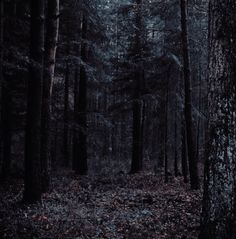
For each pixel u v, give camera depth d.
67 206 13.12
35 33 12.91
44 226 10.23
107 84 29.08
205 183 7.69
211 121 7.63
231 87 7.42
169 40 21.61
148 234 10.09
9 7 17.31
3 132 20.58
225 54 7.48
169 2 19.98
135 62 26.33
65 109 25.66
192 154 18.38
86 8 20.84
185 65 18.08
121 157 41.66
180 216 12.23
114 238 9.64
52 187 17.52
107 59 27.38
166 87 23.23
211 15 7.77
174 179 23.03
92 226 10.52
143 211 12.91
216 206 7.42
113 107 28.14
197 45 21.88
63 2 20.09
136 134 27.19
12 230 9.67
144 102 27.52
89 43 22.52
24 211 11.91
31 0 12.99
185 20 17.95
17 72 19.61
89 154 40.19
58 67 24.09
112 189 18.66
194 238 9.65
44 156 15.98
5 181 19.33
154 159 33.62
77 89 27.70
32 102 12.95
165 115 22.83
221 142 7.43
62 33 22.30
